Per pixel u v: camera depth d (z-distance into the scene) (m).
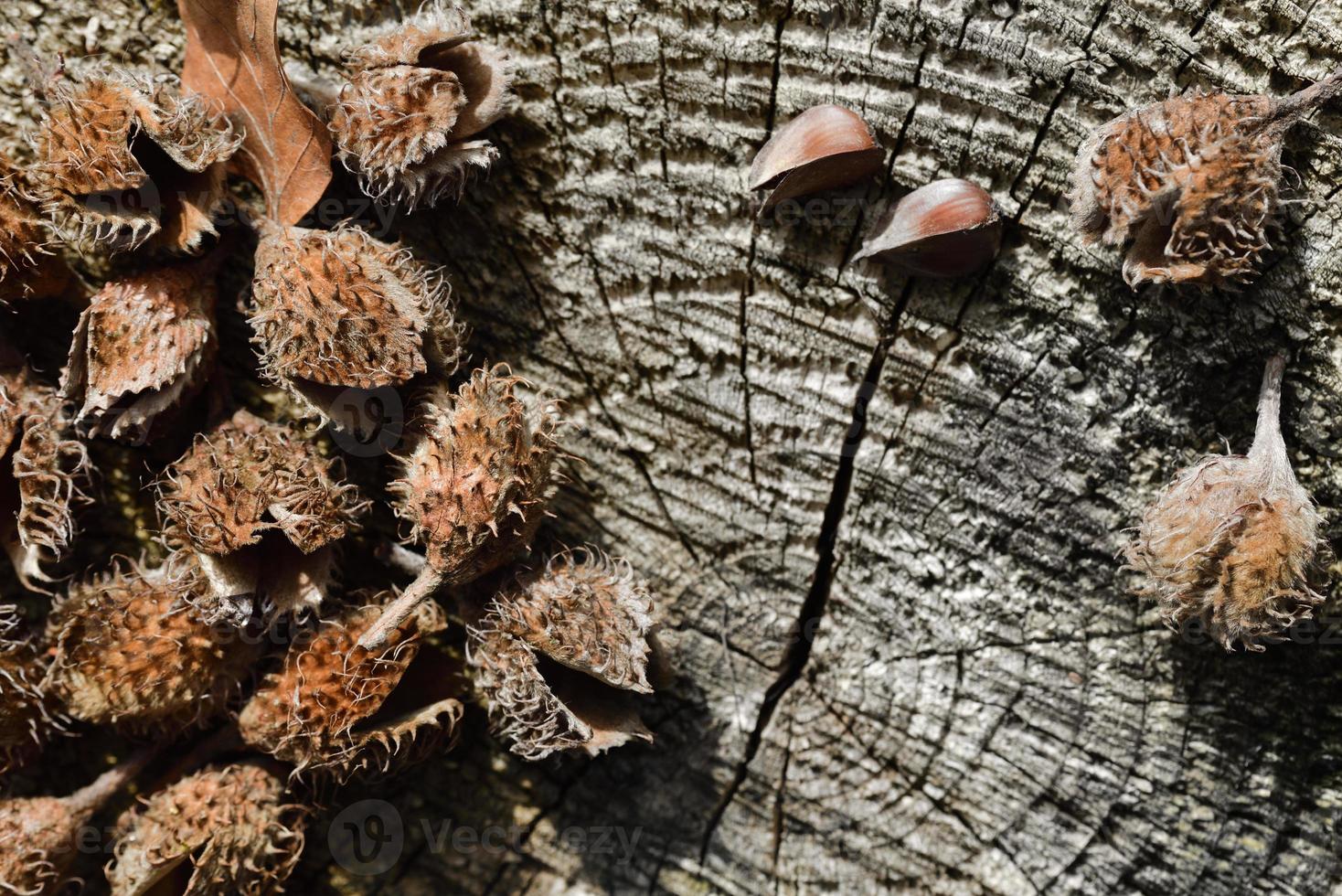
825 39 0.32
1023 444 0.33
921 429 0.33
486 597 0.33
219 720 0.34
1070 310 0.32
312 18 0.33
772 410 0.34
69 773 0.35
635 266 0.33
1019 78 0.32
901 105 0.32
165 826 0.32
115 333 0.32
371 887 0.35
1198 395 0.33
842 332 0.33
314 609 0.33
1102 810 0.34
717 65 0.32
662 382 0.34
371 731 0.32
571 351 0.34
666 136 0.33
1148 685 0.34
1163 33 0.32
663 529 0.34
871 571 0.34
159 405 0.32
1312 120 0.32
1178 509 0.32
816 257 0.33
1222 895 0.34
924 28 0.32
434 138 0.32
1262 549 0.31
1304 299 0.32
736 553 0.34
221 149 0.32
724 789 0.35
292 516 0.32
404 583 0.34
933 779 0.34
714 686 0.35
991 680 0.34
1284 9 0.32
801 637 0.35
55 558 0.34
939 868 0.34
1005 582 0.34
